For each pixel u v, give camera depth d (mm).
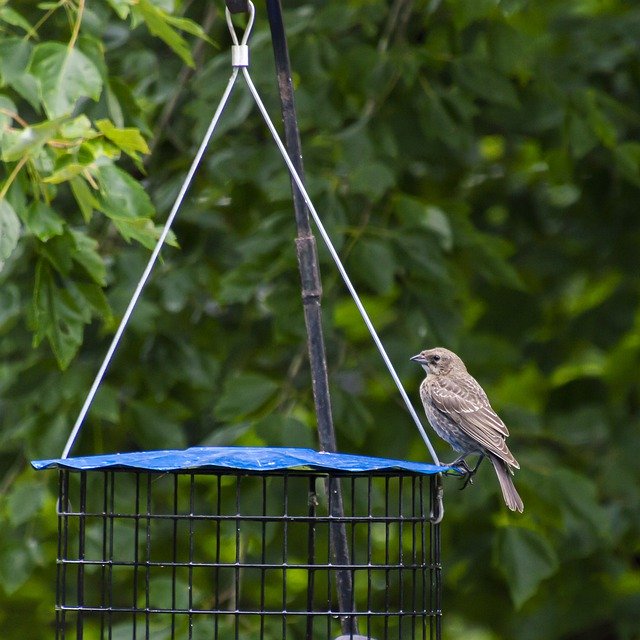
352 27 13539
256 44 12773
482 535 14562
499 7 12367
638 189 14883
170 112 13727
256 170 13219
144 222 8539
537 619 15227
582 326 15008
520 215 15656
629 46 14477
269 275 12203
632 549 15203
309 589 8336
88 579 14773
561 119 14211
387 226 13219
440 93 13156
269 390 12453
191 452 8133
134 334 13336
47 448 12297
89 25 9688
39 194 8930
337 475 8312
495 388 15062
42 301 9117
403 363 13406
